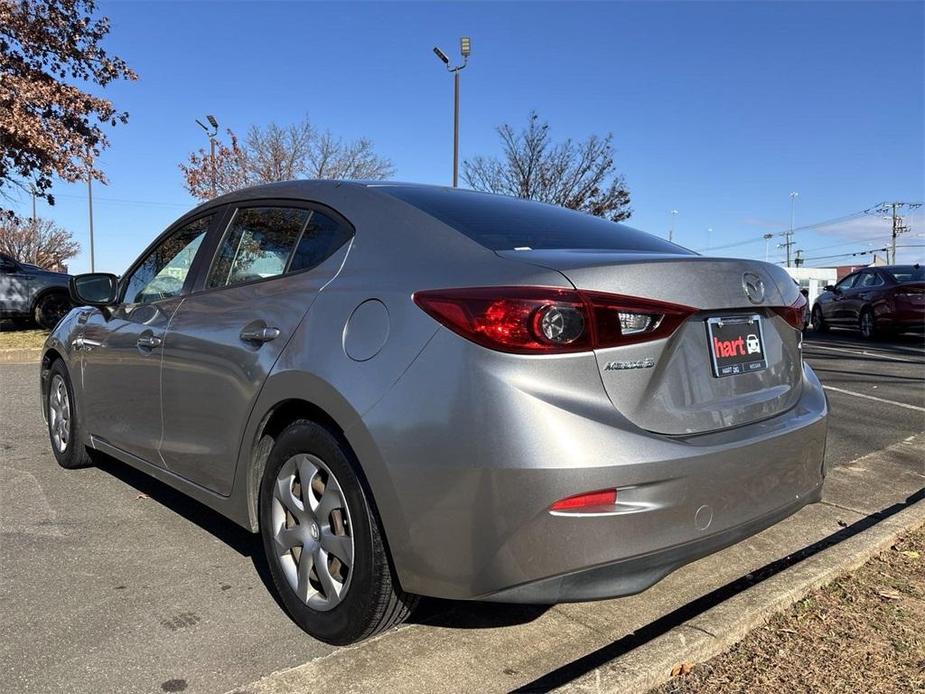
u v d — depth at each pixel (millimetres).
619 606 3049
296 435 2697
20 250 41969
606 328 2215
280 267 3068
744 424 2561
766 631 2785
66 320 4832
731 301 2539
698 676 2482
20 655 2582
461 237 2561
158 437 3574
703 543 2346
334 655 2578
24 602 2988
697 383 2445
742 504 2461
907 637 2762
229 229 3479
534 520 2105
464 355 2203
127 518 3994
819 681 2471
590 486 2107
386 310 2443
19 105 11438
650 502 2199
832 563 3270
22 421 6410
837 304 17375
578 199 23812
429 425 2223
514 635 2773
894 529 3721
